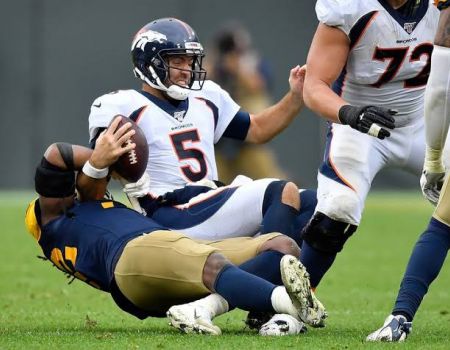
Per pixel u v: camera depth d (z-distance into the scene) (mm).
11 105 59594
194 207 19703
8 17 59312
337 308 23969
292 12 60625
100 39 59625
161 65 20125
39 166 18922
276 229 19016
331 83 19000
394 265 33344
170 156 20219
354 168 19656
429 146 18594
